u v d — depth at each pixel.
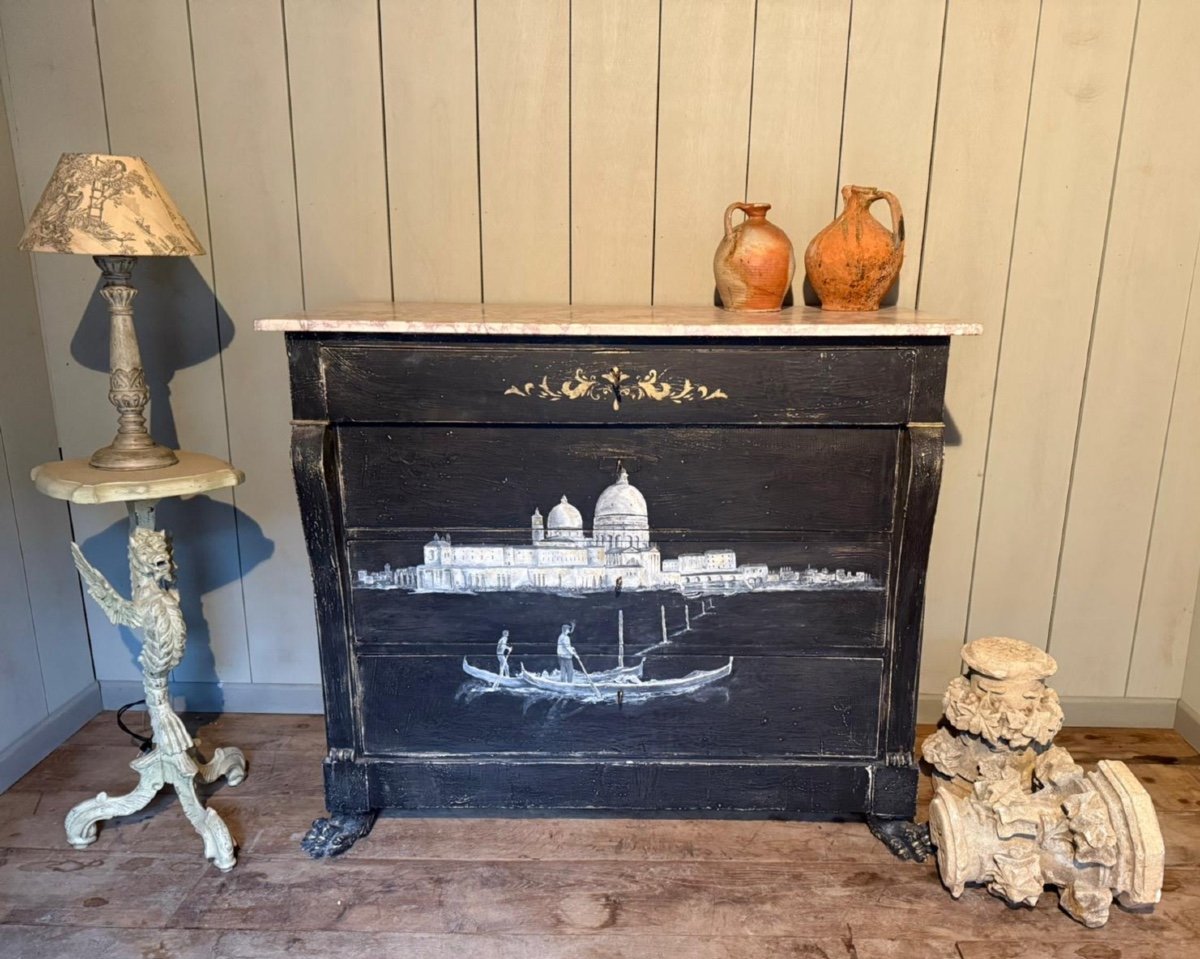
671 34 1.73
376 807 1.66
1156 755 1.97
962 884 1.51
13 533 1.83
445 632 1.58
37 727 1.91
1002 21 1.71
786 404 1.45
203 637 2.09
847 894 1.54
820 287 1.66
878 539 1.53
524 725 1.62
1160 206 1.80
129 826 1.70
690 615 1.57
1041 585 2.01
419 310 1.64
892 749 1.62
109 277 1.54
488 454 1.49
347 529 1.53
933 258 1.83
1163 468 1.94
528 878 1.57
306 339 1.43
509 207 1.82
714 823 1.72
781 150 1.78
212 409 1.95
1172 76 1.73
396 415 1.46
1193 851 1.65
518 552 1.54
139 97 1.78
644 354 1.43
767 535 1.53
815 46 1.73
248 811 1.74
